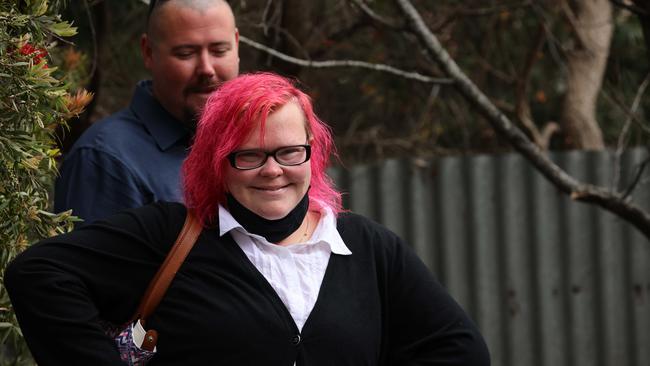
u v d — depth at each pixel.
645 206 9.30
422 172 9.14
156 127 4.70
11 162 3.61
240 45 8.22
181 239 3.51
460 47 11.30
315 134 3.72
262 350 3.41
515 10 10.22
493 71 10.70
